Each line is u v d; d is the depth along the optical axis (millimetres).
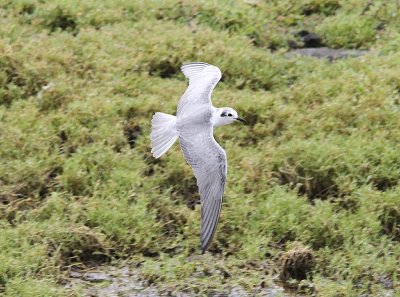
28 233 12891
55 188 13891
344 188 14141
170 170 14227
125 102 15375
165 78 16688
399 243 13438
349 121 15570
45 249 12672
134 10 18469
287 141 15102
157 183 14078
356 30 18344
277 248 13211
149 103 15430
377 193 13898
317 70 17062
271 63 17062
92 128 14953
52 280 12250
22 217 13367
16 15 17844
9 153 14312
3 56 15984
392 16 18719
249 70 16734
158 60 16703
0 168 13969
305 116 15547
